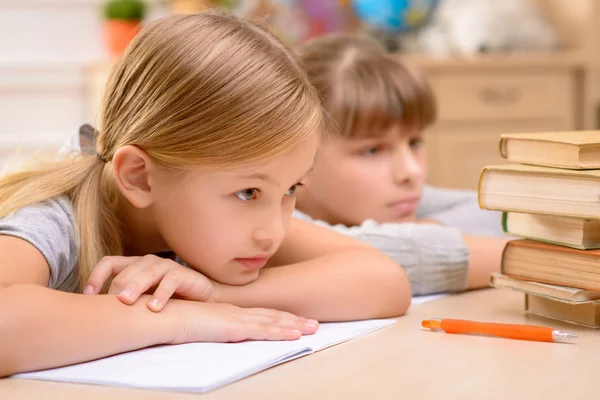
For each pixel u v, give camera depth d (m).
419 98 1.94
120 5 3.52
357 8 3.88
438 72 3.60
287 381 0.90
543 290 1.20
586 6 3.82
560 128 3.82
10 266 1.04
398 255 1.50
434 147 3.64
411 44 3.83
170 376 0.90
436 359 0.99
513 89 3.72
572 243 1.17
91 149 1.37
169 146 1.13
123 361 0.98
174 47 1.15
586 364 0.96
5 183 1.23
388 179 1.94
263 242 1.16
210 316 1.10
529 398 0.83
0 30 3.83
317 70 1.95
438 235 1.53
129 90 1.18
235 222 1.14
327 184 1.95
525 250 1.24
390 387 0.87
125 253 1.33
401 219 1.97
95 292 1.13
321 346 1.06
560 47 3.89
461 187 3.70
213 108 1.10
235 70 1.12
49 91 3.81
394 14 3.80
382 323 1.23
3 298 0.97
